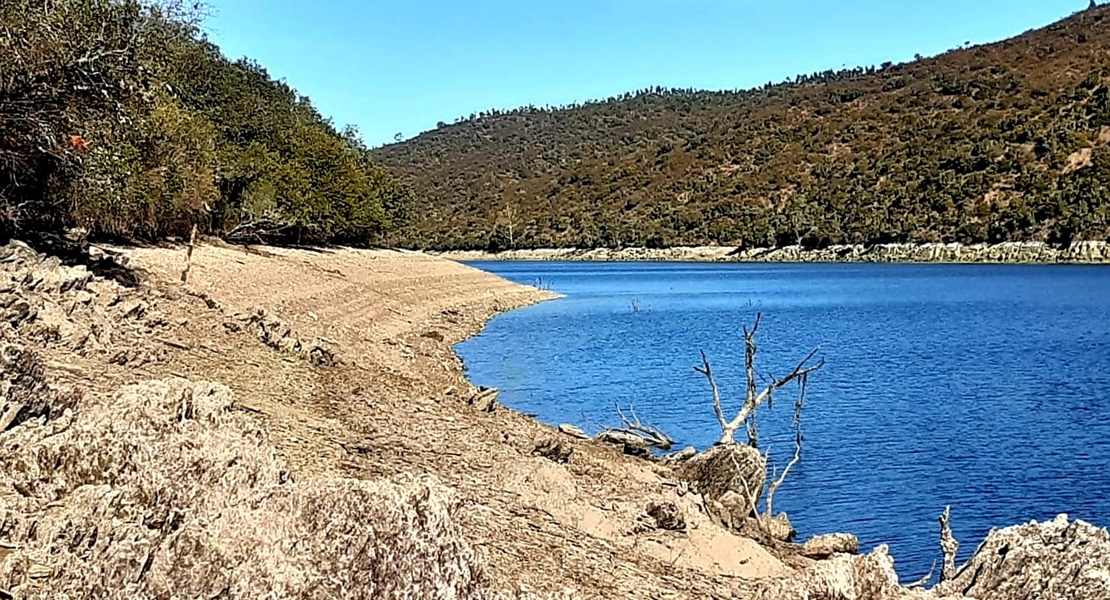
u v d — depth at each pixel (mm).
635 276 100625
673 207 162500
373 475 10172
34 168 19703
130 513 4957
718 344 39375
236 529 4359
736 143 185000
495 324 46344
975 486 17453
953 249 120375
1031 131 135125
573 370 30734
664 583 9352
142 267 25797
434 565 4449
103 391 10234
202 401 6203
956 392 27484
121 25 19672
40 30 17594
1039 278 88688
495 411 19312
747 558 11227
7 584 4406
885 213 132500
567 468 13883
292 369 16672
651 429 19922
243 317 19344
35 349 11648
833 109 191125
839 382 29344
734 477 14570
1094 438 21406
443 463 12062
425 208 197375
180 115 34812
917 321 50531
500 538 9219
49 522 4957
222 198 44125
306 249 52094
